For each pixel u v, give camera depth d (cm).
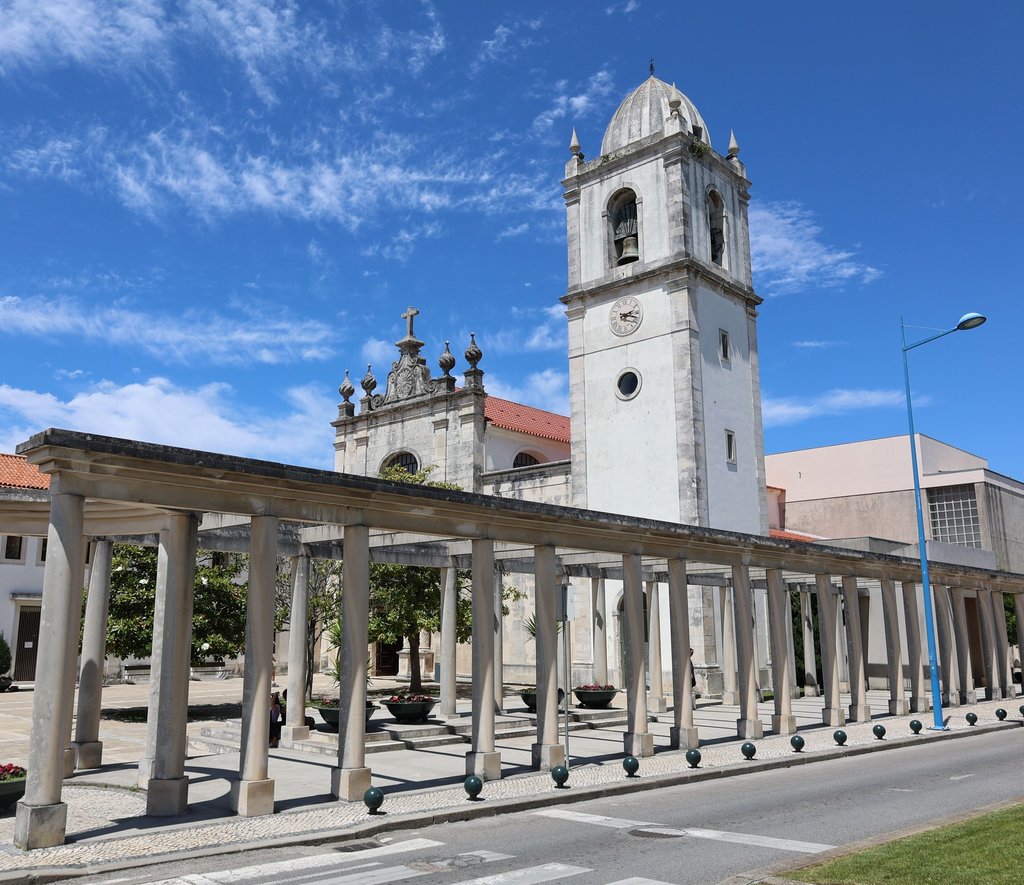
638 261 3719
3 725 2430
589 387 3775
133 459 1141
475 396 4131
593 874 943
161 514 1481
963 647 3194
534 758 1673
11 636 3984
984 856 905
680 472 3412
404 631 3127
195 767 1694
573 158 4006
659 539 1966
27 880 914
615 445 3641
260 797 1246
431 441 4275
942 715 2630
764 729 2308
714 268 3712
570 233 3969
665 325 3559
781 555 2333
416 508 1485
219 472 1222
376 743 1978
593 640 3394
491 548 1627
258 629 1281
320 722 2462
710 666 3228
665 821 1237
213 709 2923
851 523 5378
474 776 1372
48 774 1066
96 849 1045
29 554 4084
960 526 5006
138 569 2648
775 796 1426
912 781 1551
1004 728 2461
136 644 2602
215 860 1021
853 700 2569
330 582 3033
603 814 1300
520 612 4025
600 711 2569
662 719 2592
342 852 1065
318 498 1354
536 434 4512
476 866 988
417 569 3114
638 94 3978
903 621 3800
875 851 941
